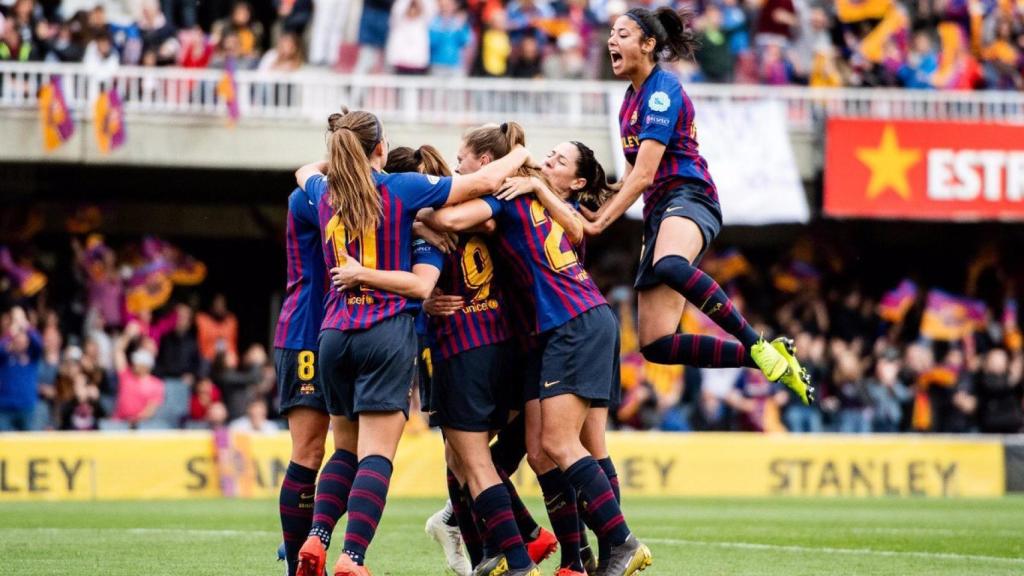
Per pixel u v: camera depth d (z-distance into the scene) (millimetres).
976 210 53125
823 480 48594
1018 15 58188
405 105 52125
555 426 19031
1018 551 26562
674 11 21469
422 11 53281
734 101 52875
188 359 48000
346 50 54281
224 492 44594
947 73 56031
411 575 22062
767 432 49812
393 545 27062
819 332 53375
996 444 49750
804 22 57469
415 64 52938
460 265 19281
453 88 52219
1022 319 57031
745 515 36906
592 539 28703
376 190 18359
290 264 19422
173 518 33688
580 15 55281
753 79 54875
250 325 58781
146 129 50625
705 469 48000
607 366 19234
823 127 53094
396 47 52969
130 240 56031
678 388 50125
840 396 50906
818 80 55719
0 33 49500
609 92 52938
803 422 50281
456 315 19328
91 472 43469
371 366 18141
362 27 53312
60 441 43250
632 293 52781
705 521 34656
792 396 50469
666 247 20594
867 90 54562
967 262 59812
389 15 53344
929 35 57094
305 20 52969
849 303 54469
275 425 47281
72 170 52281
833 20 56875
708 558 25047
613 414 50000
